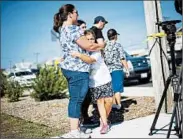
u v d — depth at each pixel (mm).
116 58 7008
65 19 4945
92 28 5637
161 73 6461
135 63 15047
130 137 4664
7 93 11844
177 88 4320
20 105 9938
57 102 9836
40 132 5891
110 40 7039
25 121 7129
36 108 8930
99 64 5203
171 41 4465
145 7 6527
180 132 4387
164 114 6262
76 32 4820
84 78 4836
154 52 6523
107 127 5102
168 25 4434
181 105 4363
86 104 5832
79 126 5207
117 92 7051
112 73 7039
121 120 6160
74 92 4836
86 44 4801
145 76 15422
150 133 4680
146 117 6160
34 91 11133
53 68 11383
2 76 13328
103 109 5180
